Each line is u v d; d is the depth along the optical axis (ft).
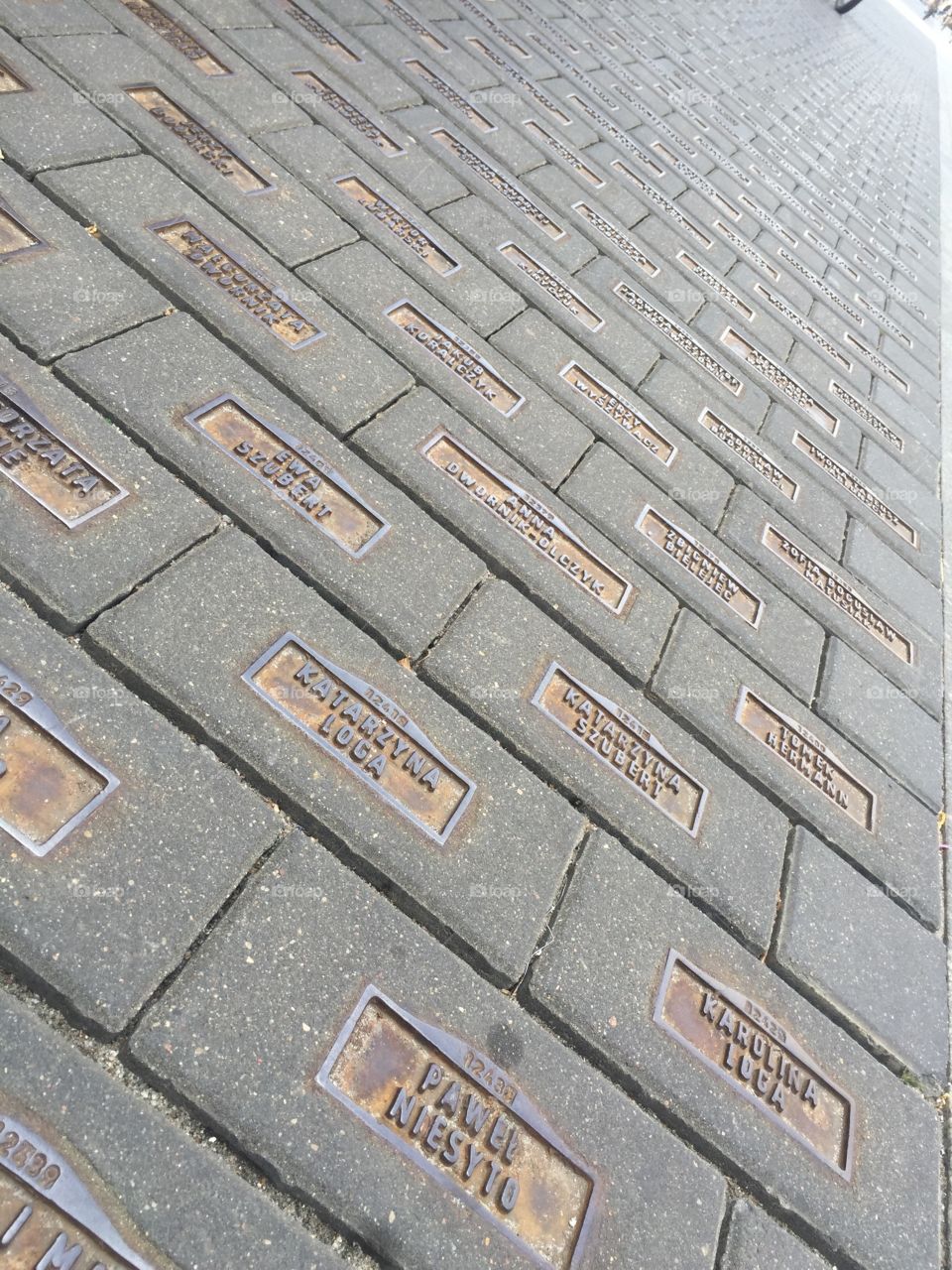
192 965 0.89
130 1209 0.77
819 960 1.29
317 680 1.13
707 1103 1.07
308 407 1.40
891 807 1.58
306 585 1.22
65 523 1.08
